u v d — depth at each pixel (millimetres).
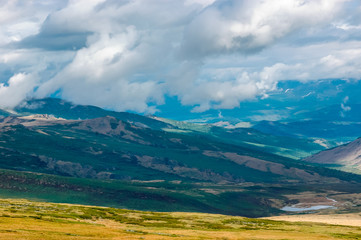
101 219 166625
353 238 148125
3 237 95812
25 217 143000
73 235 109875
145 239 114312
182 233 140000
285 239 136000
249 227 172625
